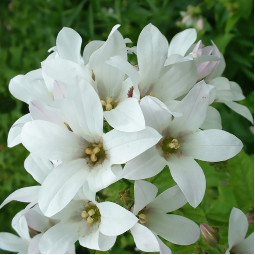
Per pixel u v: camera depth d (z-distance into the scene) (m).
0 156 0.28
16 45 0.34
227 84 0.15
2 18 0.35
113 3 0.31
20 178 0.27
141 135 0.11
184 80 0.13
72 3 0.32
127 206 0.13
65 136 0.12
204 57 0.13
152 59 0.12
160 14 0.28
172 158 0.12
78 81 0.11
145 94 0.13
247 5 0.24
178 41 0.14
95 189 0.11
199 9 0.25
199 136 0.12
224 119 0.24
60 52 0.13
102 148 0.12
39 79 0.14
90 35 0.28
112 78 0.13
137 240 0.11
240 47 0.26
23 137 0.11
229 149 0.12
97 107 0.11
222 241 0.15
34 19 0.32
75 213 0.13
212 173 0.18
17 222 0.14
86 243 0.12
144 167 0.11
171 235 0.12
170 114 0.12
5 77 0.31
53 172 0.11
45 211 0.11
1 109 0.32
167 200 0.12
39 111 0.11
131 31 0.21
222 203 0.18
